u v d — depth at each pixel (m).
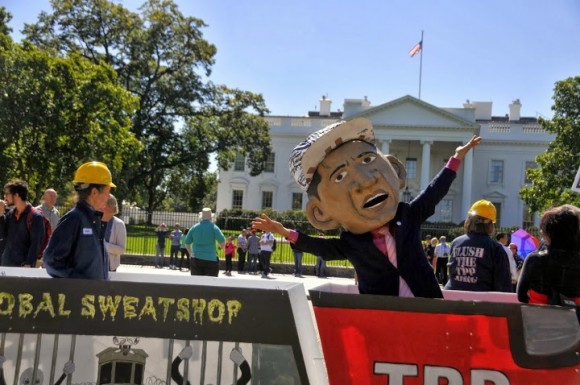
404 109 52.12
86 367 2.71
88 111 26.02
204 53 40.00
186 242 9.67
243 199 57.41
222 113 42.75
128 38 38.19
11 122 24.02
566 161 26.66
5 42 24.45
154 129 41.59
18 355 2.71
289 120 57.38
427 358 2.80
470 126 50.69
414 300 2.84
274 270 20.83
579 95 26.86
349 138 3.54
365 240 3.46
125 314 2.73
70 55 27.67
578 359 2.74
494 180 54.94
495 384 2.77
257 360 2.68
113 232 6.45
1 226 6.50
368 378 2.80
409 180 54.81
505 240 9.74
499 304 2.80
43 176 25.94
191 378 2.69
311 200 3.65
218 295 2.73
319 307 2.87
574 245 3.24
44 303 2.74
